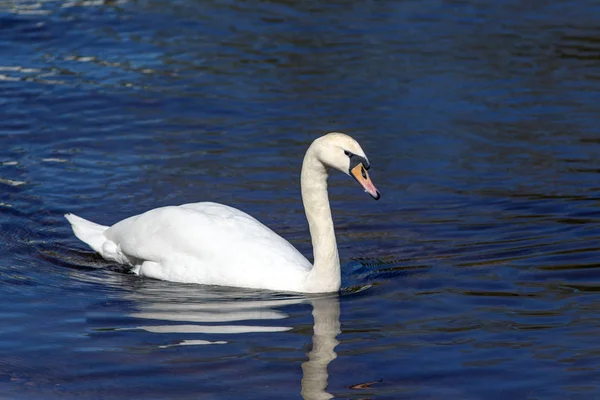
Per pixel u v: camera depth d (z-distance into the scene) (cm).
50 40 2325
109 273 1287
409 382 949
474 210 1479
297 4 2673
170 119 1884
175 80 2094
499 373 966
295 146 1758
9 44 2284
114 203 1507
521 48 2331
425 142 1775
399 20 2542
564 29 2483
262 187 1579
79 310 1139
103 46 2295
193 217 1275
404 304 1154
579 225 1403
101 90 2023
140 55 2245
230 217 1285
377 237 1388
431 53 2281
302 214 1477
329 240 1198
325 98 2002
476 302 1153
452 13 2611
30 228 1409
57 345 1034
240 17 2542
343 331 1077
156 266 1271
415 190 1568
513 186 1574
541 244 1338
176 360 999
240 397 920
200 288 1229
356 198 1548
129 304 1162
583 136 1800
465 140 1783
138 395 924
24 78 2078
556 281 1210
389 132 1822
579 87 2070
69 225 1434
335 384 946
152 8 2594
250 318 1116
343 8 2647
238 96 2012
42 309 1138
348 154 1162
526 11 2638
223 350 1024
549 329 1070
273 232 1295
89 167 1647
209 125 1859
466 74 2147
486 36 2419
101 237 1334
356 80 2108
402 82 2098
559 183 1580
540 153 1720
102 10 2556
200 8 2608
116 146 1748
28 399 917
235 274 1230
